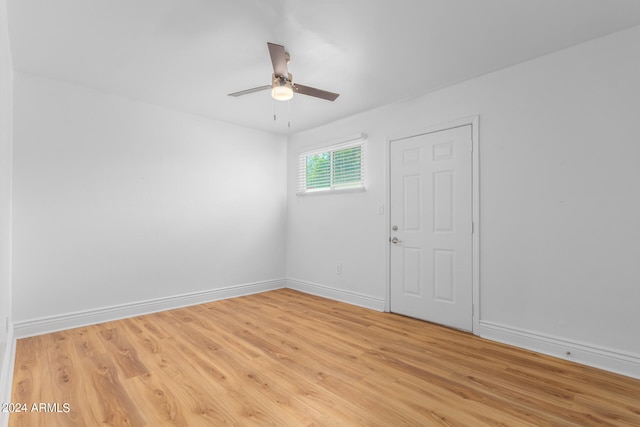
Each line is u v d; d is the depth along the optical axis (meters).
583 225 2.41
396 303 3.63
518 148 2.74
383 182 3.76
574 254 2.45
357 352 2.60
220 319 3.43
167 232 3.79
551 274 2.56
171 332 3.03
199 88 3.26
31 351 2.57
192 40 2.39
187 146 3.97
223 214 4.32
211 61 2.71
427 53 2.58
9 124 2.57
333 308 3.86
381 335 2.97
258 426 1.69
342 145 4.23
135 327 3.16
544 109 2.60
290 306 3.95
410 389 2.05
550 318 2.56
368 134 3.93
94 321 3.25
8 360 2.21
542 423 1.72
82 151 3.21
